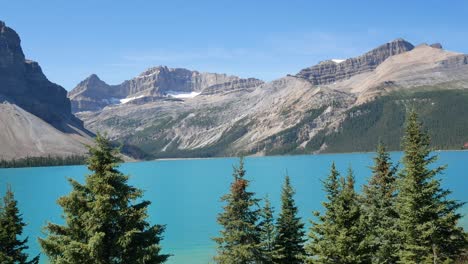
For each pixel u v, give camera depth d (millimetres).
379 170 40406
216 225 91188
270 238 37781
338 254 29578
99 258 25031
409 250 33938
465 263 38375
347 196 30844
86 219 25438
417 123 34375
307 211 100812
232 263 34219
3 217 30391
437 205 33000
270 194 137250
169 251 68188
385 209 38188
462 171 180500
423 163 33281
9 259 29156
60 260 24281
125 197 26312
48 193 158375
